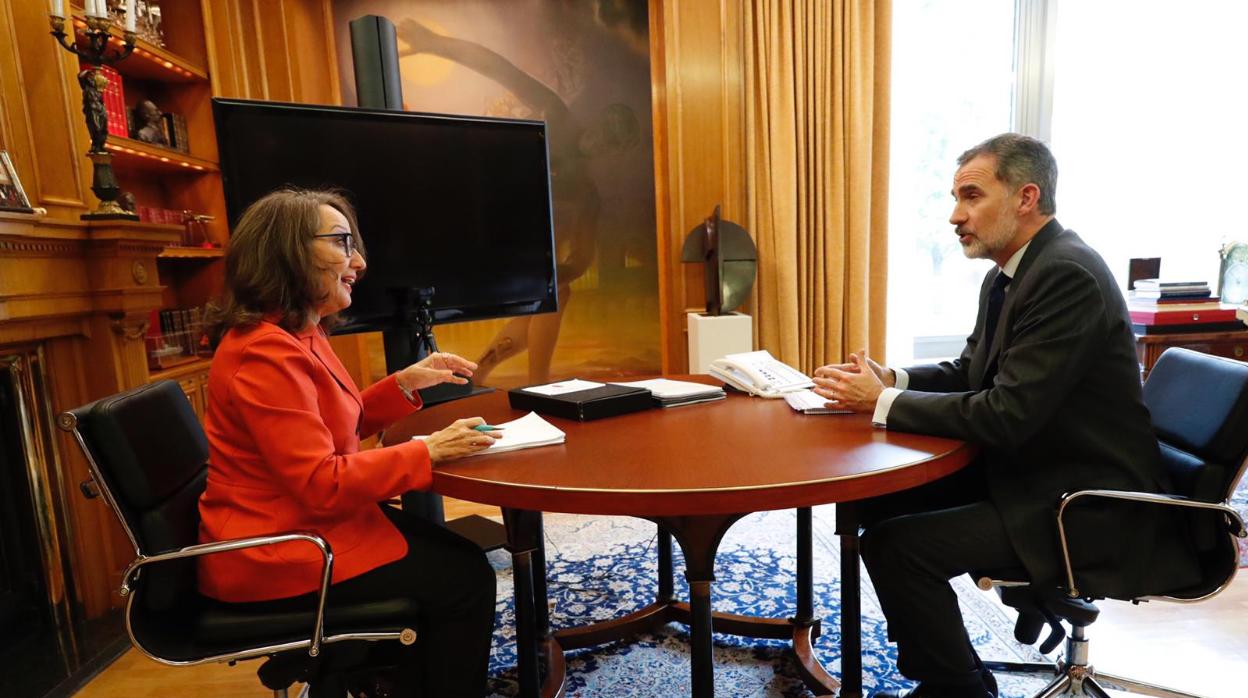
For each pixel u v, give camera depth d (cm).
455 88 377
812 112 359
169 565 119
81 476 237
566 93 379
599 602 232
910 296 409
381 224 238
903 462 118
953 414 135
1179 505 130
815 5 351
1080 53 388
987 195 155
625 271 390
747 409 167
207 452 148
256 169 216
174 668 203
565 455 129
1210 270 396
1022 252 158
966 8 389
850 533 151
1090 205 396
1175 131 388
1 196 190
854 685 157
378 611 121
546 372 396
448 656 130
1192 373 151
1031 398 131
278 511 122
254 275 125
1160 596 136
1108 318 137
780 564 253
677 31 357
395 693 134
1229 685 173
